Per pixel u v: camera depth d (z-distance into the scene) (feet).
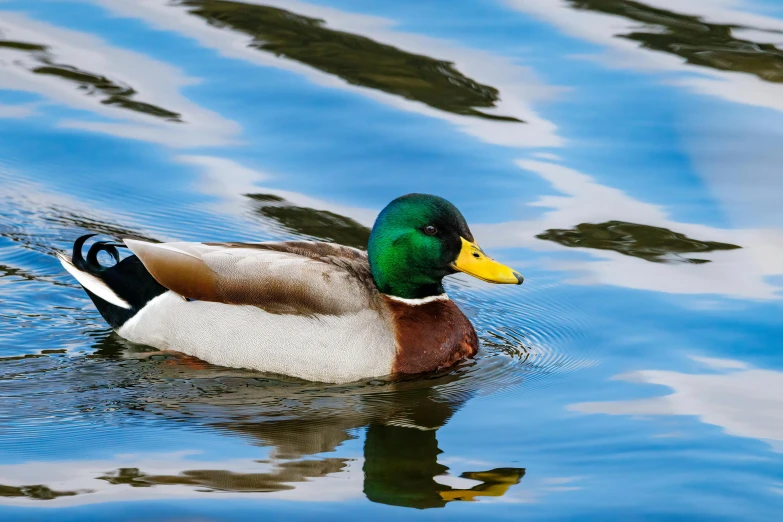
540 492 31.91
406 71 59.98
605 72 60.23
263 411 37.04
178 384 38.86
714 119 56.59
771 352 40.27
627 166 53.26
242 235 48.01
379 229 41.04
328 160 53.47
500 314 44.93
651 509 30.96
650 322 42.86
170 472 32.78
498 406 37.65
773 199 50.93
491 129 55.83
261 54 61.67
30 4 66.74
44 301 44.60
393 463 33.55
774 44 62.69
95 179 52.31
